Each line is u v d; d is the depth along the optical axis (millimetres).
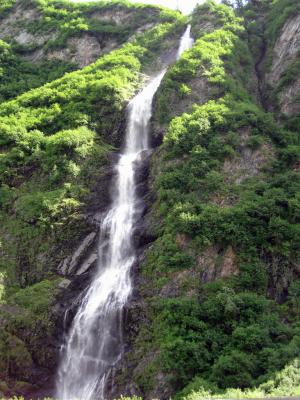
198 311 25031
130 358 25406
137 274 29109
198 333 24281
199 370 23156
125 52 52750
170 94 41188
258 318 24703
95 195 35188
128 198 35594
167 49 54219
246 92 42344
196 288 26719
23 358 27031
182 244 28609
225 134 35375
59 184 35375
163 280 27344
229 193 31250
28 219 33312
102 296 29172
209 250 28062
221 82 41125
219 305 25125
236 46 47906
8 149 38156
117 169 36844
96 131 40375
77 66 56688
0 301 29297
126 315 26969
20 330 27719
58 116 41344
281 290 27281
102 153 37625
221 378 22156
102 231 33125
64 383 27250
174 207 30500
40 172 36375
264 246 28141
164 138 36375
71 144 36906
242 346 23438
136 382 24156
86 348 27625
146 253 29641
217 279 27125
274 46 48500
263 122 36562
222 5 56625
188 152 34219
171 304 25453
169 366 23219
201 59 43875
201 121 35750
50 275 31656
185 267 27500
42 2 67375
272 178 32688
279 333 24047
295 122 38125
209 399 19688
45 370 27391
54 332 28234
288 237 28359
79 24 60938
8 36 63188
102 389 25406
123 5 64000
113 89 43094
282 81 42312
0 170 36188
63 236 32719
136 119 42062
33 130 39938
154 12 63031
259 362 22562
